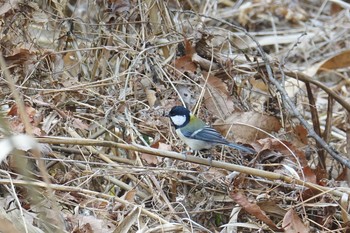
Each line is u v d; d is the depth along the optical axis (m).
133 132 10.74
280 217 9.52
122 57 11.77
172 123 10.13
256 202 9.37
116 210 9.02
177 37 12.36
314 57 17.17
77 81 11.54
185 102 11.39
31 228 8.11
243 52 12.20
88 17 12.72
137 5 12.27
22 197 8.96
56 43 12.63
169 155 8.91
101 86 11.44
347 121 12.83
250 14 18.77
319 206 9.30
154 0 12.22
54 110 10.52
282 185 9.62
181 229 8.48
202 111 11.33
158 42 12.21
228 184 9.78
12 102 10.41
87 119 10.67
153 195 9.52
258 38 17.62
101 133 10.72
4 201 8.70
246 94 12.31
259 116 11.12
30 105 10.42
